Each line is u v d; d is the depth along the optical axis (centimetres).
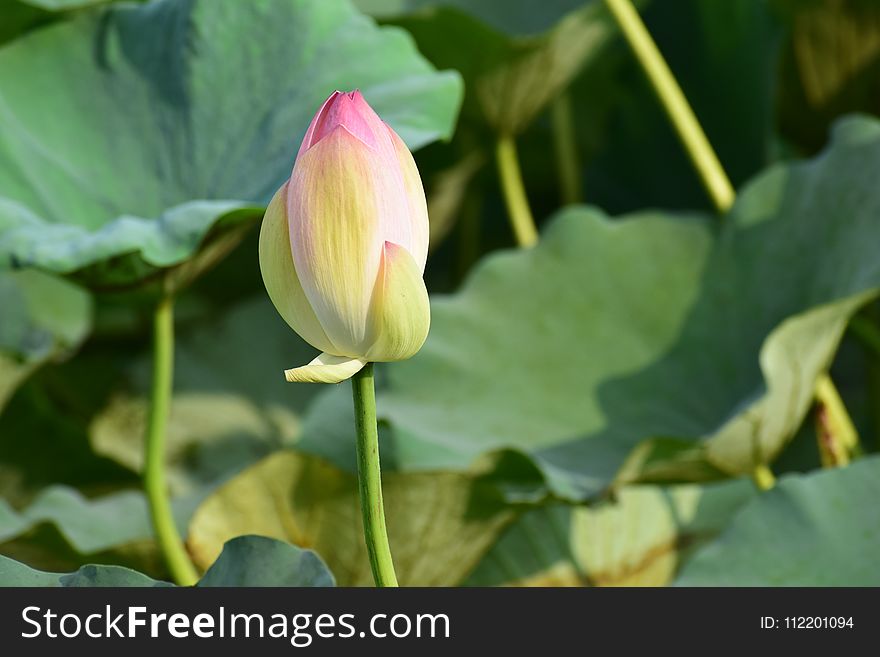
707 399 222
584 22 244
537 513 217
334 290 148
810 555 179
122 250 174
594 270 238
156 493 187
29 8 192
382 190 148
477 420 223
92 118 192
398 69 189
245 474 185
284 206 149
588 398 226
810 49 273
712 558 180
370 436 151
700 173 239
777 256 226
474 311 237
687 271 235
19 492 261
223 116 189
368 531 151
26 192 187
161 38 193
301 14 191
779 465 264
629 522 219
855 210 213
